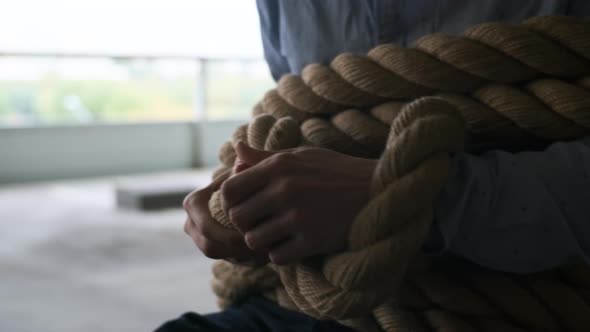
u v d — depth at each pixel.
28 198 3.92
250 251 0.46
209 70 5.54
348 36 0.63
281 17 0.69
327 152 0.42
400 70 0.54
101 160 4.85
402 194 0.38
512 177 0.45
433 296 0.52
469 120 0.52
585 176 0.46
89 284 2.32
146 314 2.05
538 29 0.51
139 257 2.66
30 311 2.06
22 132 4.51
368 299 0.39
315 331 0.56
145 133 5.02
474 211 0.44
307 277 0.42
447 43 0.53
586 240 0.47
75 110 5.48
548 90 0.50
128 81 5.88
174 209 3.60
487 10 0.56
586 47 0.50
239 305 0.69
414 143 0.39
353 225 0.39
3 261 2.58
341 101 0.57
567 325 0.50
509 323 0.52
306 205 0.39
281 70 0.75
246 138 0.60
